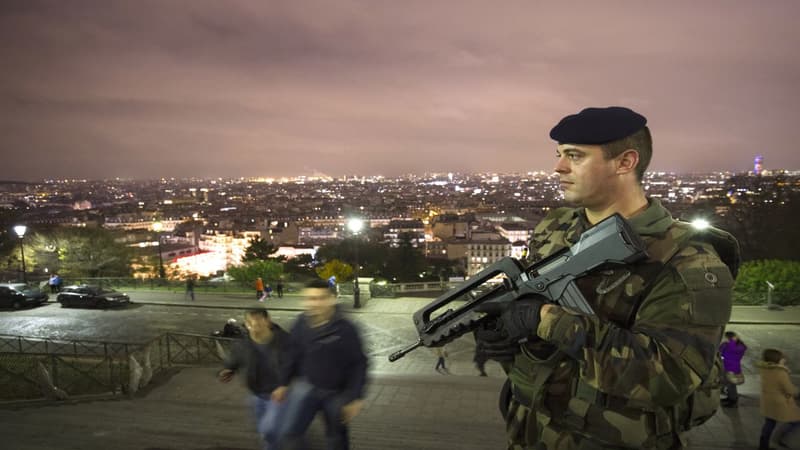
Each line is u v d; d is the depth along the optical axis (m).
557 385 1.53
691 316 1.33
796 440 7.46
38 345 23.72
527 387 1.58
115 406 9.10
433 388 10.77
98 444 6.98
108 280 40.16
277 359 4.80
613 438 1.41
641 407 1.33
